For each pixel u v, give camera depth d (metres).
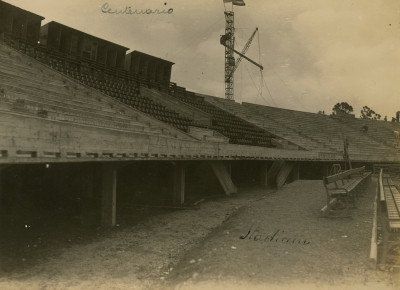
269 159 20.56
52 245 8.85
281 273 6.16
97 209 13.13
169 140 12.73
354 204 11.98
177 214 13.30
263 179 21.64
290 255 7.12
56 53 23.11
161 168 17.55
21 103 11.09
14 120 6.57
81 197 14.84
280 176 21.72
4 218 10.91
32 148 7.03
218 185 18.52
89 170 15.23
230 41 51.06
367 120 46.47
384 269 6.18
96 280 6.79
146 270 7.42
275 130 31.97
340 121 44.28
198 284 5.89
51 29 23.86
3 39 20.56
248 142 24.84
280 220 10.69
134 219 12.28
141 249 8.89
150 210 13.95
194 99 32.56
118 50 28.45
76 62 23.75
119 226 11.17
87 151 8.76
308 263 6.60
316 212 11.62
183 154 13.68
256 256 7.14
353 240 8.06
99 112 16.41
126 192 16.67
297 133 33.69
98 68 25.59
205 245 8.51
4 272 6.93
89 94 19.27
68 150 8.10
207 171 18.88
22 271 7.05
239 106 37.03
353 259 6.75
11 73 15.52
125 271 7.32
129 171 17.11
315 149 29.61
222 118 29.55
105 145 9.45
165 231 10.74
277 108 40.66
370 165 33.38
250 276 6.08
